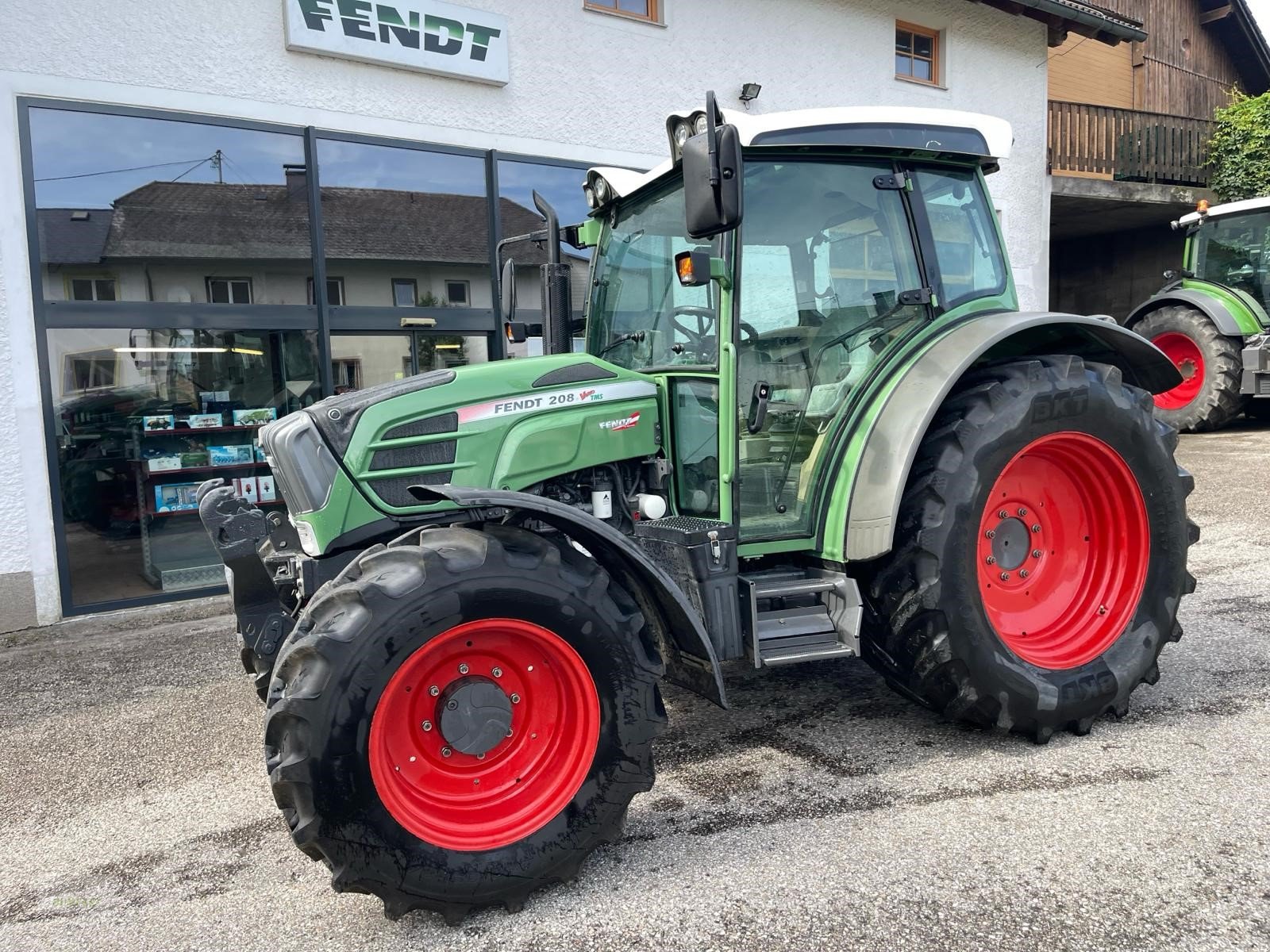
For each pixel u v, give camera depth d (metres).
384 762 2.14
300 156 6.14
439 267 6.76
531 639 2.30
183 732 3.73
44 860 2.72
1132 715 3.22
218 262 5.91
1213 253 9.83
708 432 2.93
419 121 6.55
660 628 2.74
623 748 2.33
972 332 3.07
